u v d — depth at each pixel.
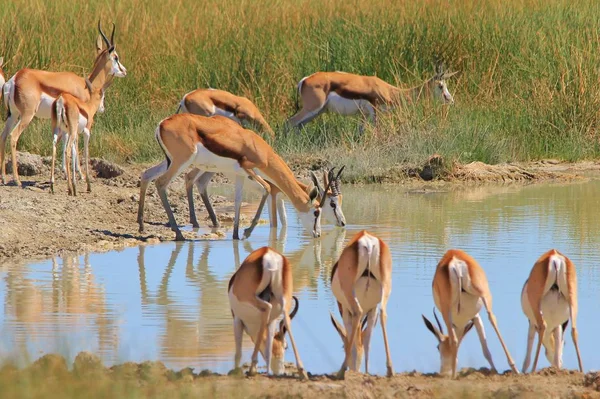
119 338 18.95
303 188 32.66
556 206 35.38
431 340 19.20
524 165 47.31
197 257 27.50
